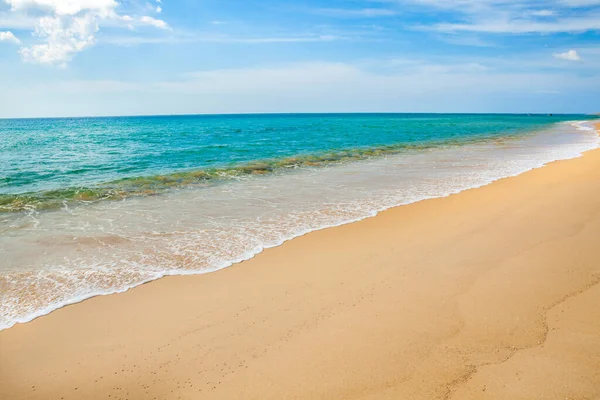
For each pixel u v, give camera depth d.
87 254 8.22
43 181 16.67
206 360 4.84
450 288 6.53
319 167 20.23
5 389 4.37
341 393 4.27
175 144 34.69
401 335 5.25
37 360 4.86
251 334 5.34
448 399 4.16
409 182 15.83
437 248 8.31
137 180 16.53
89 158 24.67
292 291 6.52
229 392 4.32
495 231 9.30
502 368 4.59
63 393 4.33
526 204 11.64
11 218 11.00
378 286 6.65
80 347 5.11
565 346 4.95
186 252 8.30
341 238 9.06
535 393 4.19
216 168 19.72
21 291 6.58
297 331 5.39
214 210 11.74
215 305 6.10
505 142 34.72
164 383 4.47
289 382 4.44
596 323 5.41
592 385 4.27
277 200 12.98
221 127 74.50
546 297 6.16
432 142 35.09
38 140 42.34
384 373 4.55
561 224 9.65
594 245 8.19
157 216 11.13
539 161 21.06
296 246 8.59
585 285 6.49
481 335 5.23
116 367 4.73
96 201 13.01
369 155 25.16
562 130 54.44
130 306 6.10
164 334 5.36
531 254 7.85
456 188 14.40
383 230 9.59
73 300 6.28
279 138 41.03
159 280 6.98
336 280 6.89
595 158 21.14
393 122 97.00
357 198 13.11
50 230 9.88
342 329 5.41
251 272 7.28
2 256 8.11
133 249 8.51
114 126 91.19
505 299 6.13
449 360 4.76
